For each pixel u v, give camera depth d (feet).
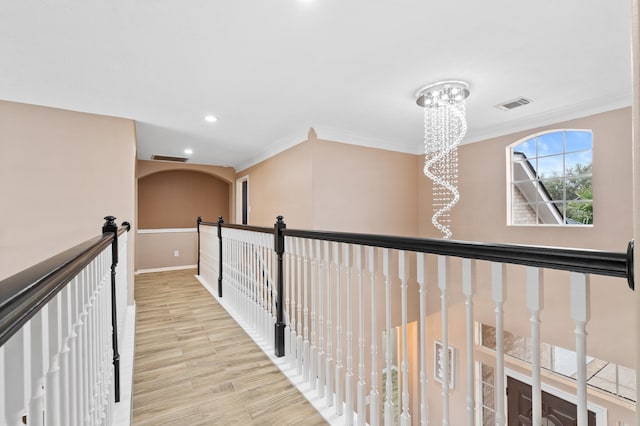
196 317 10.39
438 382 13.34
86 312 2.92
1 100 9.43
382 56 7.21
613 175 9.73
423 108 10.70
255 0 5.33
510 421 11.74
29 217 9.66
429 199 15.84
